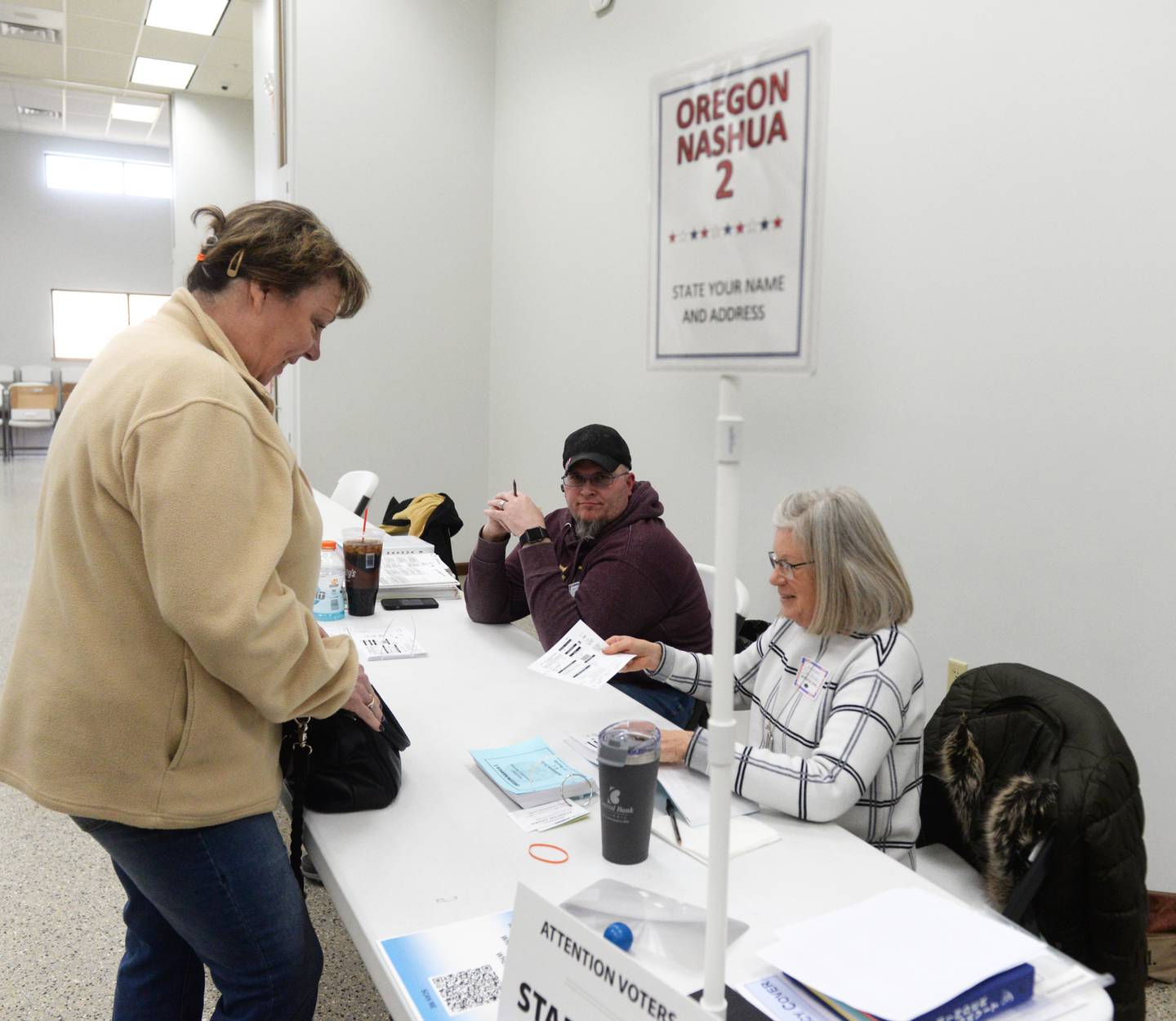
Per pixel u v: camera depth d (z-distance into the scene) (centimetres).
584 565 217
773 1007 85
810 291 55
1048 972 91
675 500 383
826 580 138
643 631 207
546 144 465
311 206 476
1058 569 237
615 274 415
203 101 886
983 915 99
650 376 394
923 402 271
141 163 1170
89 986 194
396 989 89
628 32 397
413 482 521
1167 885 216
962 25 253
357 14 476
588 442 207
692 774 135
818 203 54
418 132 497
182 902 105
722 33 344
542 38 462
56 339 1168
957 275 258
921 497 273
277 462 104
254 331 114
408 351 510
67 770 100
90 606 99
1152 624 217
